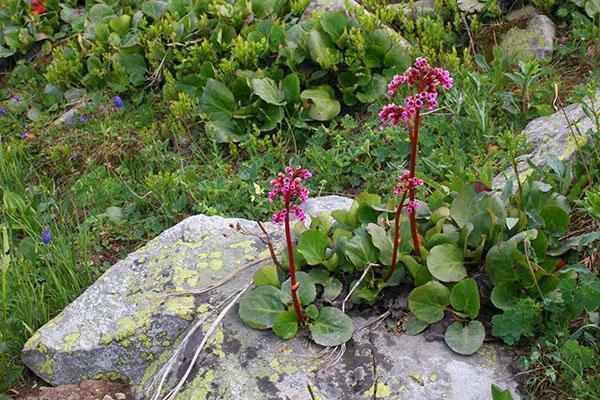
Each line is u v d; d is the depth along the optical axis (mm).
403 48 2100
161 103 2199
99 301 1440
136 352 1362
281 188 1167
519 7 2146
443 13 2217
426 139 1810
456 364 1195
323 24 2078
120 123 2158
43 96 2352
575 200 1341
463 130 1796
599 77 1826
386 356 1220
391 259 1302
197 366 1256
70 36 2561
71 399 1336
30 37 2572
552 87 1837
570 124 1517
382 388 1177
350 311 1306
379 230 1326
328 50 2025
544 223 1290
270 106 2020
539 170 1391
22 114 2367
